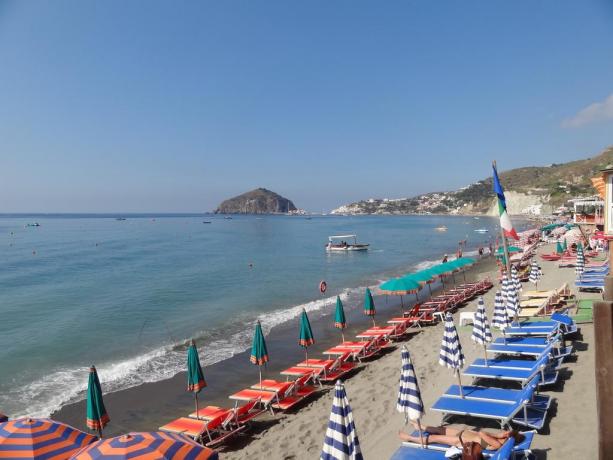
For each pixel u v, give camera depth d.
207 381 14.66
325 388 13.05
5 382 14.81
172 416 12.17
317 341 19.20
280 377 14.84
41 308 26.39
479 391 9.22
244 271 43.03
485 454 6.54
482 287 27.47
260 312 25.14
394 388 11.98
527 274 29.64
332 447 5.41
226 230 132.00
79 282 36.16
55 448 6.63
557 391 9.55
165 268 45.22
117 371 15.70
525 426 8.18
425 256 58.12
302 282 36.28
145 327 21.94
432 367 13.12
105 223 189.00
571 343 12.52
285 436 10.01
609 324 3.68
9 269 44.62
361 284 35.34
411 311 20.45
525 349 11.66
